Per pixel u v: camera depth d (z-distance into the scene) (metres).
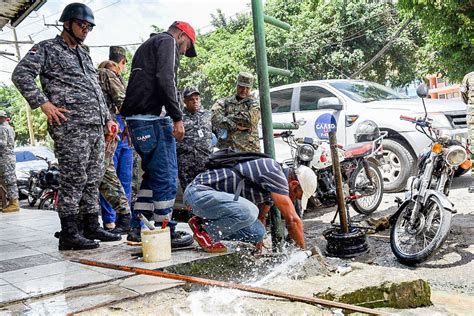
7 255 3.58
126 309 2.40
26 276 2.92
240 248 3.52
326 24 20.25
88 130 3.48
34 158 14.40
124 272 2.91
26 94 3.25
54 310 2.37
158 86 3.29
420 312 2.88
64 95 3.39
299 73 19.73
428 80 22.91
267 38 19.84
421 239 4.35
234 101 5.59
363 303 2.86
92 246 3.60
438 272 3.95
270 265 3.34
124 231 4.41
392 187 6.91
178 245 3.46
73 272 2.96
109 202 4.38
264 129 3.90
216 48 25.62
